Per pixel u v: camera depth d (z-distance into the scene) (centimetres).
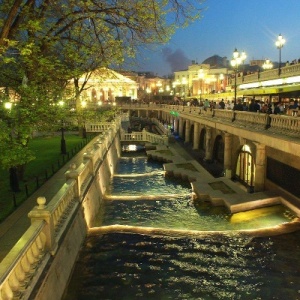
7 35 1152
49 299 889
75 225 1310
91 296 1123
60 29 1474
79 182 1427
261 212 1900
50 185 1794
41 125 1371
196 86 10631
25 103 1220
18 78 1488
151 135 4691
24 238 802
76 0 1316
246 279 1262
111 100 8794
